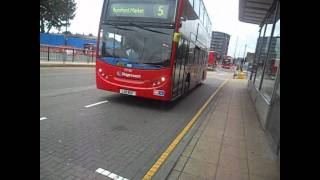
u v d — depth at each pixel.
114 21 9.24
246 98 14.55
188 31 10.30
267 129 7.16
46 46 22.83
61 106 8.15
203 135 6.53
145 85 8.98
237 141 6.24
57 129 5.99
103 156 4.84
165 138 6.22
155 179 4.12
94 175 4.11
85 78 15.84
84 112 7.79
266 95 8.53
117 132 6.32
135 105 9.61
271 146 5.96
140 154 5.10
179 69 9.81
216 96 14.55
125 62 9.12
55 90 10.75
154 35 8.82
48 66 20.50
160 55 8.80
